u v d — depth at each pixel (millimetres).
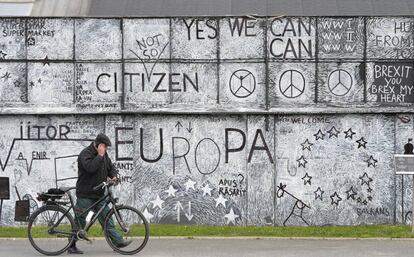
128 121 15781
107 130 15766
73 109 15734
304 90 15672
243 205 15695
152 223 15711
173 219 15711
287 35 15711
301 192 15664
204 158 15758
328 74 15688
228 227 15250
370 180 15656
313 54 15695
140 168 15758
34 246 12031
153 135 15766
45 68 15773
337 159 15672
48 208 12086
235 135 15734
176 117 15789
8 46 15789
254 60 15703
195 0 18922
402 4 18875
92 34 15781
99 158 11930
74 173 15789
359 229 14906
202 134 15758
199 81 15742
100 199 12062
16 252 12266
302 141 15703
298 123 15711
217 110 15656
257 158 15703
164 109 15703
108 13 18594
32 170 15797
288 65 15703
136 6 18781
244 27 15742
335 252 12086
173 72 15750
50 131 15805
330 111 15617
